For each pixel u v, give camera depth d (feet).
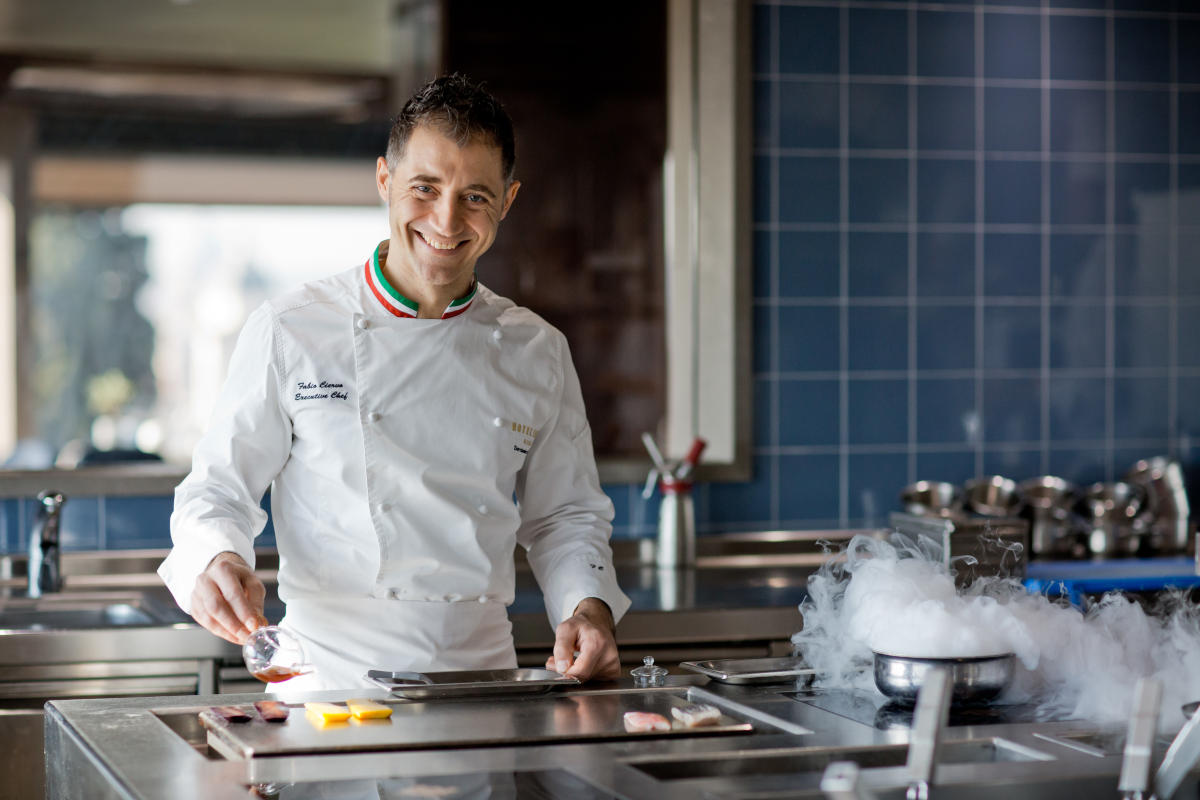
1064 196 10.70
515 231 11.34
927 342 10.50
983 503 10.13
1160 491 10.27
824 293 10.36
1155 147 10.84
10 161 20.81
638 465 10.09
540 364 5.93
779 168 10.27
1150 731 3.10
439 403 5.62
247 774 3.37
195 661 7.39
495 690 4.39
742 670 4.77
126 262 22.62
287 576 5.59
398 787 3.37
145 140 21.36
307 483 5.57
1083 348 10.75
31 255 21.45
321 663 5.48
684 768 3.60
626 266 11.40
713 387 10.34
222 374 22.94
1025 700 4.38
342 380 5.54
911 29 10.43
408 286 5.63
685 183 10.71
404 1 17.53
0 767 7.07
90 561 9.09
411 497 5.57
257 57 19.04
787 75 10.27
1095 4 10.71
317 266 22.91
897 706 4.32
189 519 5.13
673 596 8.42
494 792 3.34
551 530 5.95
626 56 11.40
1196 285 10.93
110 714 4.12
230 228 22.71
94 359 22.66
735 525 10.27
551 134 11.43
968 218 10.55
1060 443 10.72
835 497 10.41
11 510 9.25
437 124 5.05
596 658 4.79
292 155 21.98
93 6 17.78
